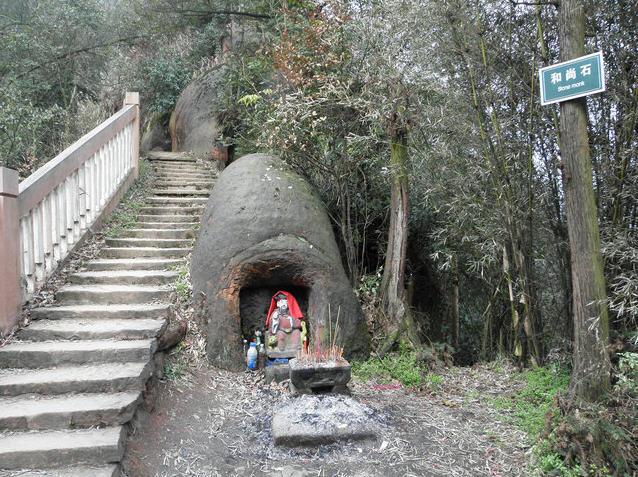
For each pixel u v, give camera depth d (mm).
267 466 3234
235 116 10289
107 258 5832
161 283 5320
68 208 5504
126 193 7668
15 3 13180
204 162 10297
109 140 6914
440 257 6457
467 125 4789
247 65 8367
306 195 5703
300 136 6078
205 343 4816
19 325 4238
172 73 12438
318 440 3488
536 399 4246
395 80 5105
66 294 4801
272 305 5117
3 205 4105
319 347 4453
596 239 3410
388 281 5691
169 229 6703
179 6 11336
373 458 3324
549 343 5164
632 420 3145
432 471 3188
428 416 4031
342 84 5582
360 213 6617
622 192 3773
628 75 3883
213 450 3424
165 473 3100
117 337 4152
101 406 3244
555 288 4965
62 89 11125
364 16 5492
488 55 4637
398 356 5309
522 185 4699
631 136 3738
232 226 5152
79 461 2902
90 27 13242
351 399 4047
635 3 3787
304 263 5145
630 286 3588
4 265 4098
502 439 3635
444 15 4566
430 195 5426
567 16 3465
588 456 3059
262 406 4113
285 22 6941
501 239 4824
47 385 3447
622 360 3189
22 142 8484
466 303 7215
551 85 3461
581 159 3400
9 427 3111
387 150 6074
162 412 3781
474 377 5121
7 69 10727
